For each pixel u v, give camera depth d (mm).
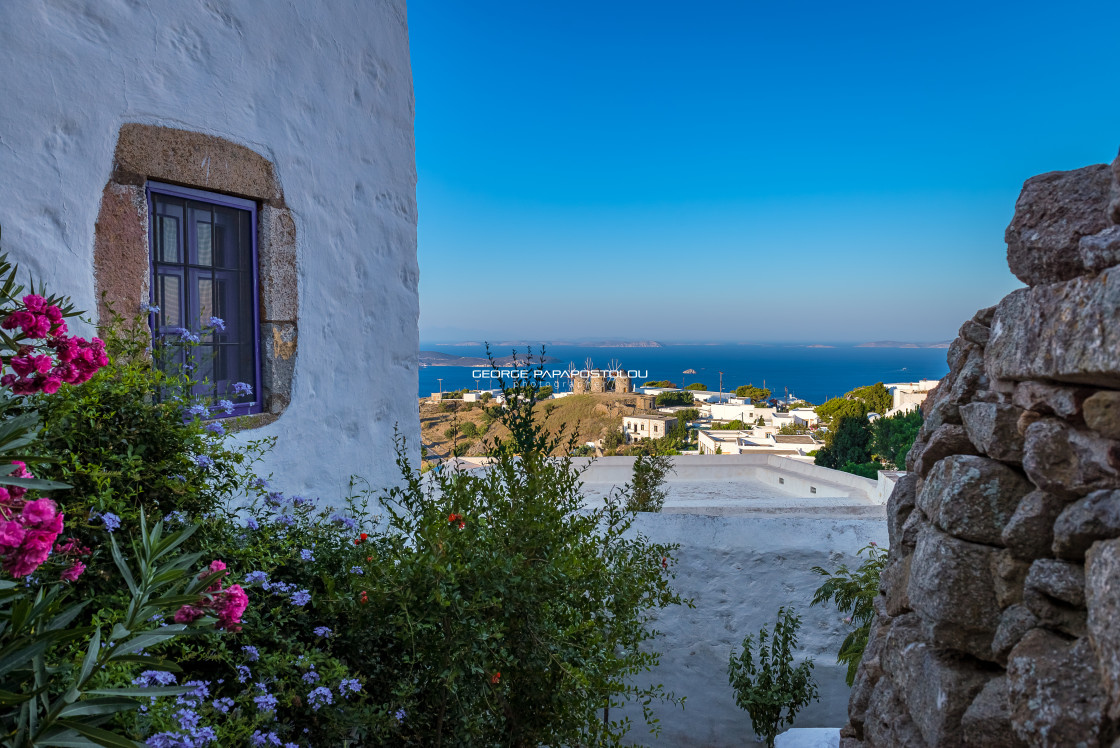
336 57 3949
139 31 3053
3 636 1413
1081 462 1384
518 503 2902
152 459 2617
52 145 2793
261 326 3631
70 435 2369
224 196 3455
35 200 2750
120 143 3000
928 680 1691
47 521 1434
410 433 4457
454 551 2465
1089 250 1339
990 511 1636
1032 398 1534
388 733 2547
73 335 2852
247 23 3477
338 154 3971
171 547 1641
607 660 2902
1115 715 1138
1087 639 1299
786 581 4902
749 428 76812
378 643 2852
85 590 2217
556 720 2783
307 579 2986
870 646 2365
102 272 2961
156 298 3240
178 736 1728
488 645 2422
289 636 2660
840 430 29766
